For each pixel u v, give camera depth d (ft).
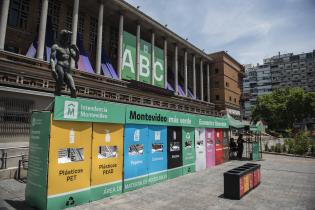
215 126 58.03
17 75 67.87
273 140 150.20
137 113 35.37
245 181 32.42
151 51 133.08
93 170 28.91
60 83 38.70
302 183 39.01
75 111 27.12
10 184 33.53
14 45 83.15
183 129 45.91
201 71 186.80
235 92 226.99
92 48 111.96
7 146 50.96
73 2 101.50
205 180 40.14
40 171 25.35
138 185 34.76
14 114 56.80
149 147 37.42
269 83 391.65
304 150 84.33
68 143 26.55
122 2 110.11
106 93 95.81
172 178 41.68
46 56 83.10
